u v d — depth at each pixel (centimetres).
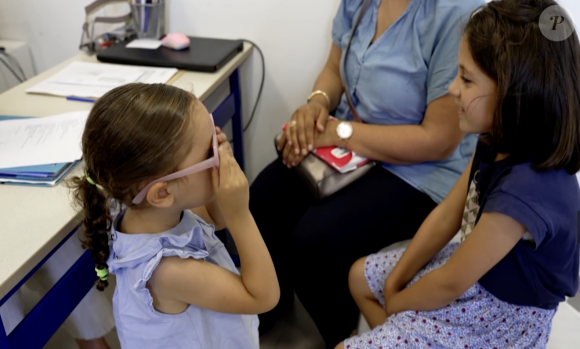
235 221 76
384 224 120
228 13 162
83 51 156
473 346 93
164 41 151
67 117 106
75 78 131
